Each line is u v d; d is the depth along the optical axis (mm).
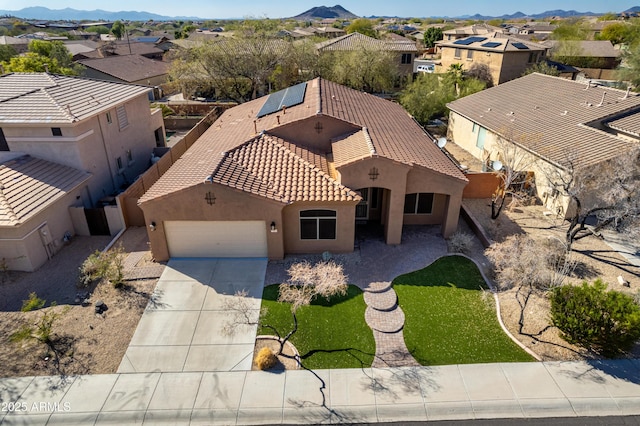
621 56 60312
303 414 11680
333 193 17875
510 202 24406
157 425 11391
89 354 13656
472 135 31922
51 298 16344
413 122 27953
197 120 42250
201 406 11906
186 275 17688
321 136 21828
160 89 56562
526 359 13375
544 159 22594
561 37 75812
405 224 21969
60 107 21406
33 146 21203
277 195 17562
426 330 14695
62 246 20094
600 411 11625
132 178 27812
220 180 17188
